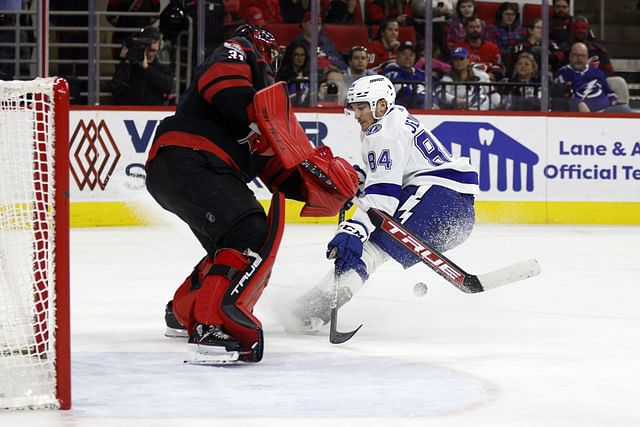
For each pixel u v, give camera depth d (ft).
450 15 57.98
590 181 57.47
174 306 20.48
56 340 14.69
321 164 19.47
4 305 14.94
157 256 39.52
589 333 22.76
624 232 51.88
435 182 22.91
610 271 35.42
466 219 23.25
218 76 18.67
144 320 24.23
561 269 35.96
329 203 20.21
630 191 57.72
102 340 21.33
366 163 22.34
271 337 21.97
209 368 18.17
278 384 16.75
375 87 22.22
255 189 53.62
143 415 14.44
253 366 18.40
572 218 57.41
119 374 17.56
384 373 17.80
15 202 14.87
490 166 56.85
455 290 30.17
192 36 54.80
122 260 38.11
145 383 16.78
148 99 54.08
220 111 18.75
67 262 14.73
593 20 65.21
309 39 55.83
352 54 56.44
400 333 22.66
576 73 58.65
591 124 57.41
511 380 17.24
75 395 15.79
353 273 21.86
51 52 54.44
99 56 54.13
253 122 18.85
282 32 56.39
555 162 57.21
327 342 21.35
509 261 38.60
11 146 14.71
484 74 58.23
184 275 33.81
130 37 53.88
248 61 19.39
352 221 21.76
